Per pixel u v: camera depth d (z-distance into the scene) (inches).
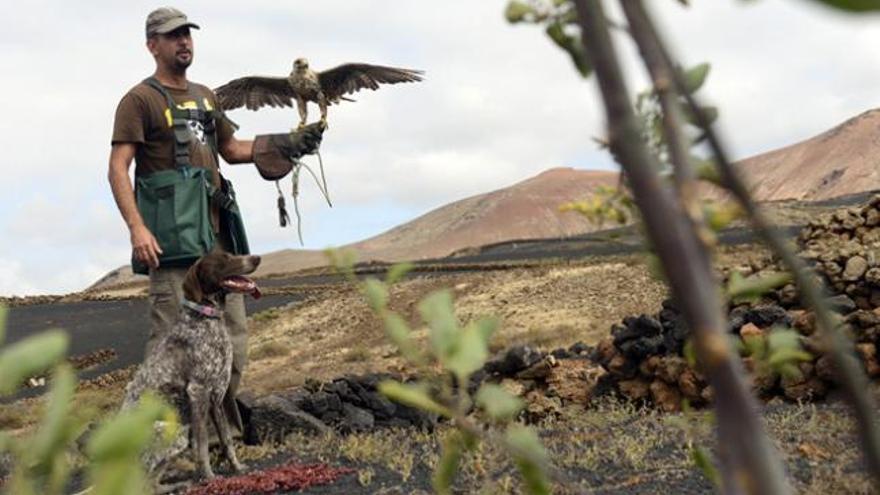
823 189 7145.7
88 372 1181.1
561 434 275.7
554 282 1164.5
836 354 18.3
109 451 16.9
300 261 6451.8
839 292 428.5
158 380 244.2
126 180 244.8
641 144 16.1
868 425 17.8
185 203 246.8
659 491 209.6
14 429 587.5
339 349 1070.4
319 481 239.5
